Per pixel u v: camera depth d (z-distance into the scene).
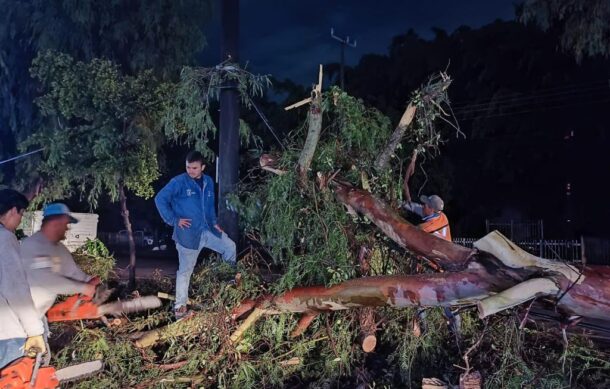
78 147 10.19
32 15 12.55
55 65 9.97
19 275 3.46
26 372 3.49
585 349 4.92
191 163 5.80
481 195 26.38
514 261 4.14
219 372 4.98
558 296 3.98
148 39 12.37
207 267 6.05
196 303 5.43
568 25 11.37
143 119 10.21
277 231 5.38
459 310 5.06
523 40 23.48
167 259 24.38
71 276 4.39
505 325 4.83
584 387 4.68
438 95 5.57
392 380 5.04
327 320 5.09
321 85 5.25
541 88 23.55
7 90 13.24
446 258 4.51
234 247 6.10
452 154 26.06
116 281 7.06
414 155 5.91
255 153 6.15
